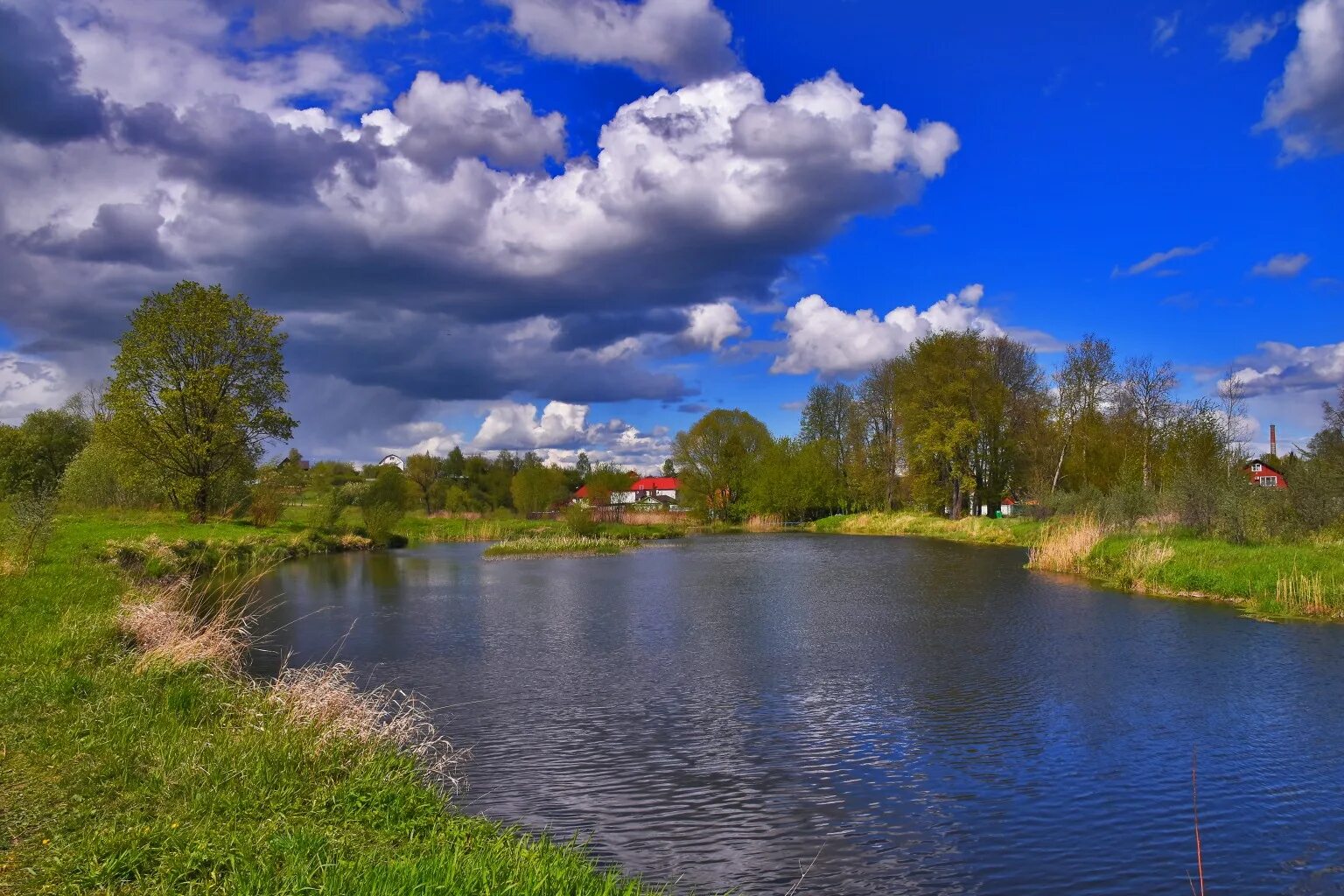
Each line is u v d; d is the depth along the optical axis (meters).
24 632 13.88
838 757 11.59
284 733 9.41
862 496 82.19
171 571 29.94
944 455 64.88
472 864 6.20
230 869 6.05
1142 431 60.56
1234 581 26.20
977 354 63.56
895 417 76.62
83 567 23.94
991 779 10.85
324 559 44.78
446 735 12.48
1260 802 10.12
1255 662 17.58
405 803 8.14
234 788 7.80
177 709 10.49
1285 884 8.18
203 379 46.69
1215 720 13.43
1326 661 17.62
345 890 5.53
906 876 8.22
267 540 45.53
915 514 72.56
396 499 71.50
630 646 19.58
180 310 46.94
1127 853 8.79
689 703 14.43
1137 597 27.42
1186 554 30.56
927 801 10.09
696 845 8.77
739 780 10.70
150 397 46.72
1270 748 12.06
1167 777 10.94
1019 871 8.39
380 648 19.33
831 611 25.12
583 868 6.87
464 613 24.80
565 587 31.69
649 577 35.78
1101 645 19.45
